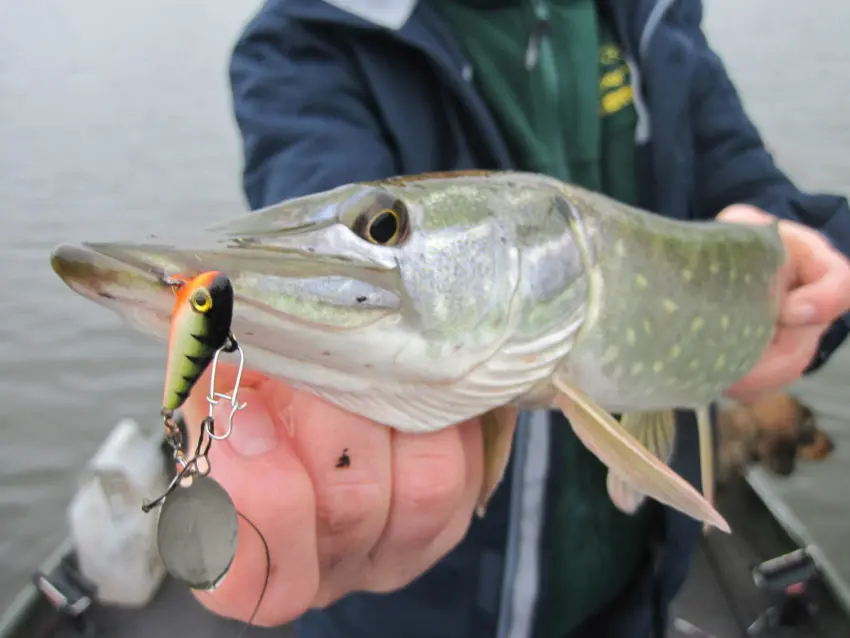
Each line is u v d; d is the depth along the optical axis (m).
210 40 4.28
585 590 0.36
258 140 0.29
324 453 0.19
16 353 1.25
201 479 0.16
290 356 0.19
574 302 0.24
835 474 1.00
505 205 0.22
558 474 0.33
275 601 0.18
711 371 0.30
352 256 0.20
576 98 0.35
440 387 0.21
